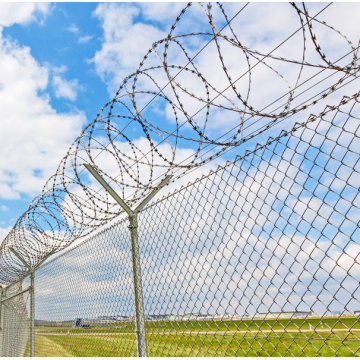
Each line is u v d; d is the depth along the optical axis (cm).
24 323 762
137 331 305
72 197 382
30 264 632
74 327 476
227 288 233
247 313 219
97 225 388
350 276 177
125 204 336
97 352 400
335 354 175
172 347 273
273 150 221
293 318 196
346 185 185
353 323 172
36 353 639
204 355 243
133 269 322
